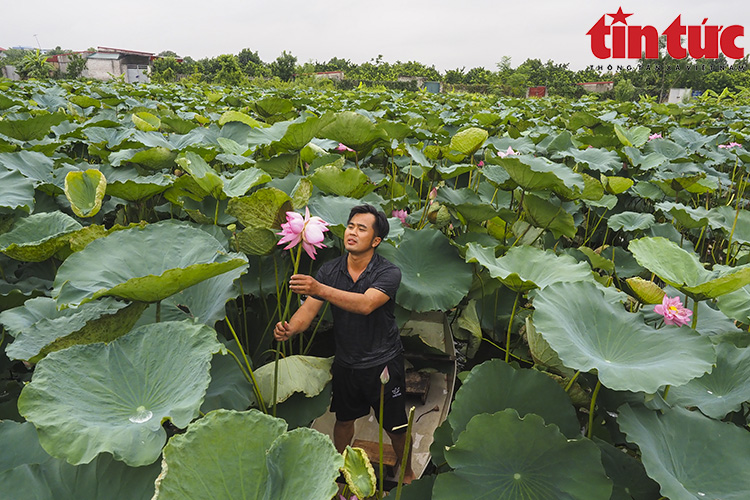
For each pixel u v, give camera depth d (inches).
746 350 100.9
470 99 794.8
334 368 106.0
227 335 132.8
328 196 146.2
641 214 198.7
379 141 191.0
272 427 64.1
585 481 74.8
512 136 291.4
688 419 87.0
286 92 666.8
